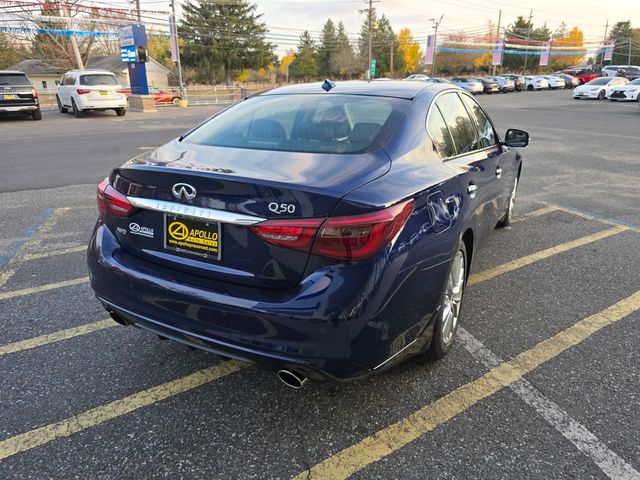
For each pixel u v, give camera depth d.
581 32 93.75
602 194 7.00
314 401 2.57
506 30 86.19
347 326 1.99
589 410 2.50
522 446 2.26
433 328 2.55
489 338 3.16
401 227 2.13
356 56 87.25
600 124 16.27
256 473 2.13
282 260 2.06
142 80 24.91
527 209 6.19
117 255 2.51
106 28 39.84
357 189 2.09
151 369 2.85
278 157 2.43
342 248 1.98
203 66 67.44
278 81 87.50
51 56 50.97
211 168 2.27
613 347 3.07
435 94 3.19
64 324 3.31
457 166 2.94
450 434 2.34
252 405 2.55
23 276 4.06
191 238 2.26
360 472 2.13
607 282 4.01
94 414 2.48
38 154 10.20
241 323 2.10
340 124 2.76
